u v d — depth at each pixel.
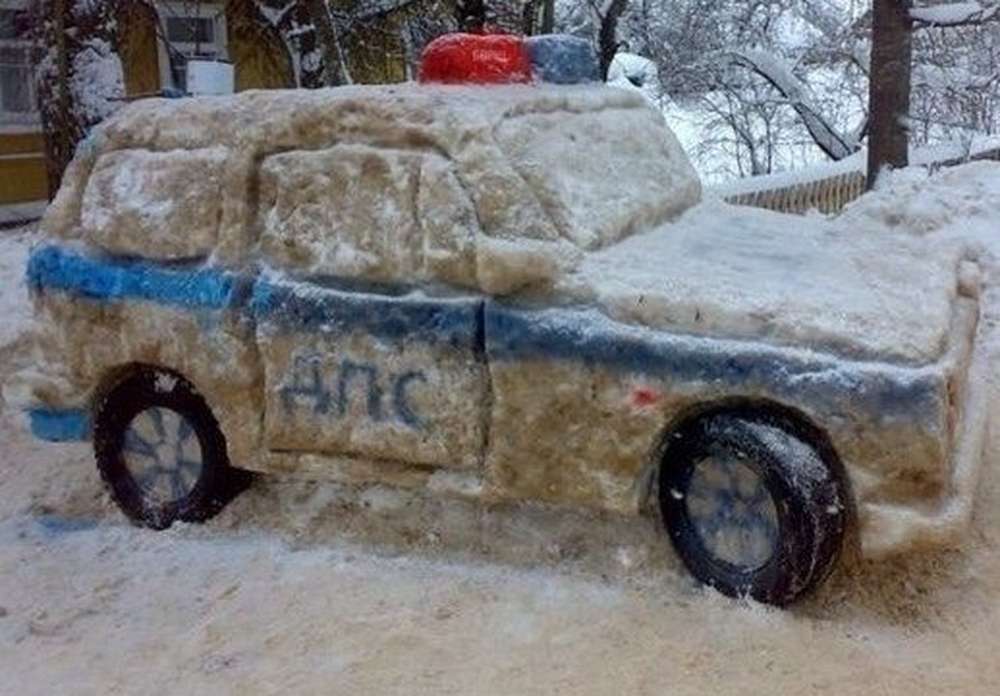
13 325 8.78
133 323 5.20
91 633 4.46
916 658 4.00
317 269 4.82
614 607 4.34
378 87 5.07
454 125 4.63
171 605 4.62
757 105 26.09
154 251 5.19
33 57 14.53
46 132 12.77
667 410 4.26
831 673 3.90
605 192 5.00
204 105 5.34
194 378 5.09
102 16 12.62
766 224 5.73
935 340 4.11
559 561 4.68
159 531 5.30
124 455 5.42
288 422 4.88
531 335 4.39
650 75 22.94
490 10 15.21
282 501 5.23
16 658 4.32
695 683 3.88
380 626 4.33
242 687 4.02
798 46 25.44
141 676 4.13
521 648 4.14
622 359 4.29
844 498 4.17
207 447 5.18
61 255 5.41
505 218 4.51
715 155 27.61
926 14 16.34
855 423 4.03
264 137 5.00
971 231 8.85
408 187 4.66
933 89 22.41
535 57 5.75
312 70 16.81
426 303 4.59
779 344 4.16
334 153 4.84
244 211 5.02
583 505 4.47
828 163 20.41
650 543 4.59
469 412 4.56
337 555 4.89
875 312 4.22
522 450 4.48
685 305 4.28
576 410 4.38
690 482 4.40
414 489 4.79
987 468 5.45
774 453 4.13
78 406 5.46
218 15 17.48
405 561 4.79
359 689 3.96
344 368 4.75
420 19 18.59
